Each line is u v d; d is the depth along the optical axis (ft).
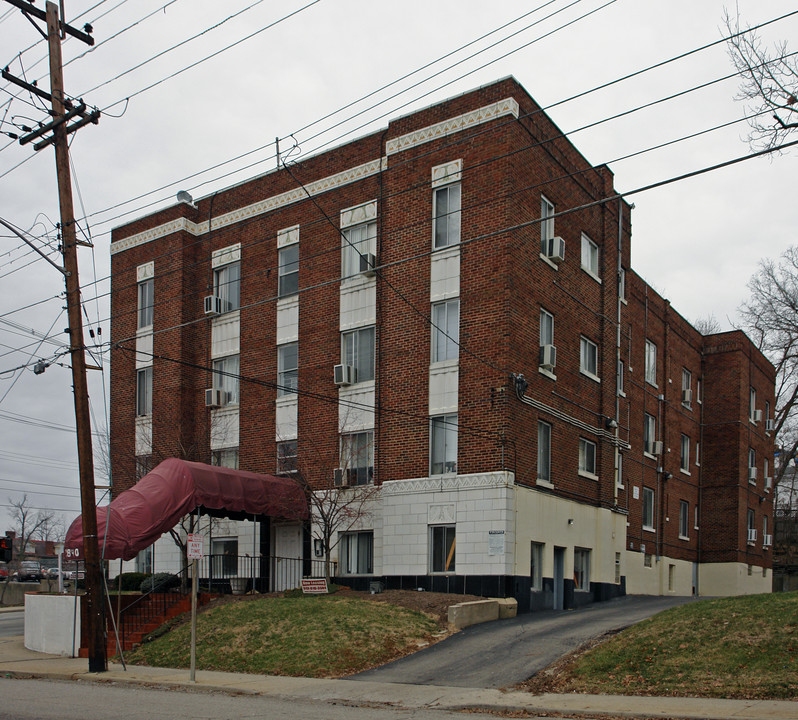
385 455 86.33
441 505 80.84
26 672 61.46
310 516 88.84
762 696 42.04
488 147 83.10
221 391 104.01
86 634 72.38
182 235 109.91
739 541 137.18
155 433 108.99
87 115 62.39
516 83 83.41
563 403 89.10
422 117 88.38
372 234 91.86
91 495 61.36
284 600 72.74
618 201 104.99
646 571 114.62
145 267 113.80
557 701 43.88
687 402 135.85
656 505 120.88
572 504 89.61
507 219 80.89
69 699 47.50
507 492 77.41
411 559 81.92
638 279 117.91
